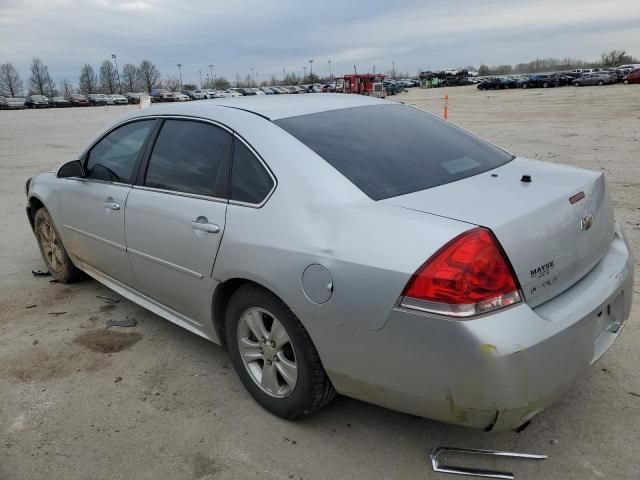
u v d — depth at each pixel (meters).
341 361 2.46
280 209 2.66
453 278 2.10
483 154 3.22
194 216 3.07
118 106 68.44
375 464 2.59
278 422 2.92
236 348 3.06
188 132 3.35
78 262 4.58
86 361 3.60
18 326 4.14
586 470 2.49
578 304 2.37
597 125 17.69
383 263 2.25
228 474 2.56
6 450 2.77
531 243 2.26
